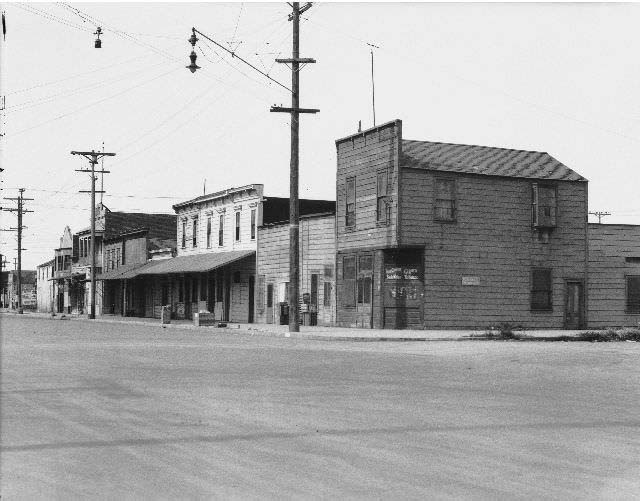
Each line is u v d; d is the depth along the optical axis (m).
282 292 44.28
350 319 38.19
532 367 17.86
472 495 6.45
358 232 37.75
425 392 13.06
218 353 21.47
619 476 7.21
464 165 36.19
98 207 78.19
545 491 6.62
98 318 62.03
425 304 35.09
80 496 6.32
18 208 89.38
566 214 37.56
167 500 6.21
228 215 51.28
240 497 6.30
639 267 38.69
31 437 8.78
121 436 8.86
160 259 62.66
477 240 35.97
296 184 32.94
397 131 35.06
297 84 32.78
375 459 7.78
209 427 9.47
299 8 32.56
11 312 99.94
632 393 13.30
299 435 9.01
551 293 37.06
